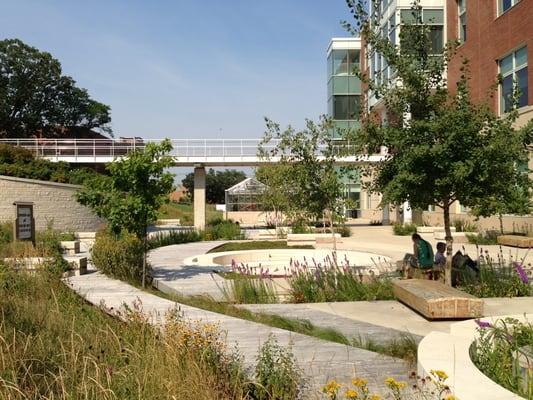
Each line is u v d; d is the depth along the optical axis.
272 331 7.47
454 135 9.28
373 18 11.72
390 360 6.11
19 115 63.53
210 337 5.70
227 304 9.93
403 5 27.73
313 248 21.66
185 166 34.62
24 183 25.80
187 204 78.81
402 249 20.56
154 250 20.95
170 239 24.27
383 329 7.90
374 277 11.40
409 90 10.30
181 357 5.09
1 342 5.33
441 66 10.50
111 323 7.05
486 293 10.25
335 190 15.08
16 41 62.41
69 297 8.88
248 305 10.02
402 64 10.33
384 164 10.64
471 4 25.41
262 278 11.08
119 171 12.05
